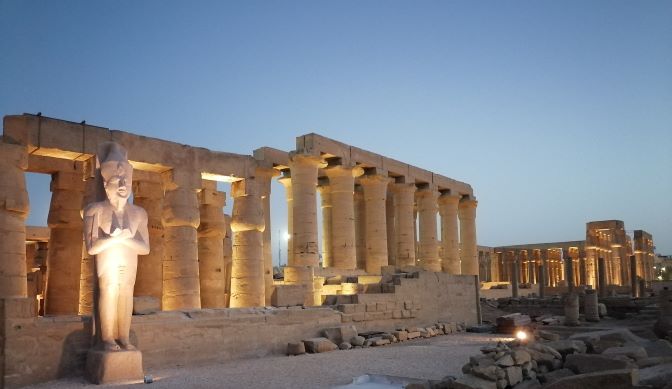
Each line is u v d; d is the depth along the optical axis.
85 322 13.16
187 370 13.48
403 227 29.83
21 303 12.26
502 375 9.97
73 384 11.95
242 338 15.79
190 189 18.58
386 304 21.12
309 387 10.80
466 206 36.88
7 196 13.92
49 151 15.84
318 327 18.12
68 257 18.11
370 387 10.97
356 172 27.22
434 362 13.62
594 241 47.50
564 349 11.95
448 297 24.95
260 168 23.78
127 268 12.66
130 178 12.97
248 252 20.55
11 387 11.78
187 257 18.16
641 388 8.57
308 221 24.02
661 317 20.81
